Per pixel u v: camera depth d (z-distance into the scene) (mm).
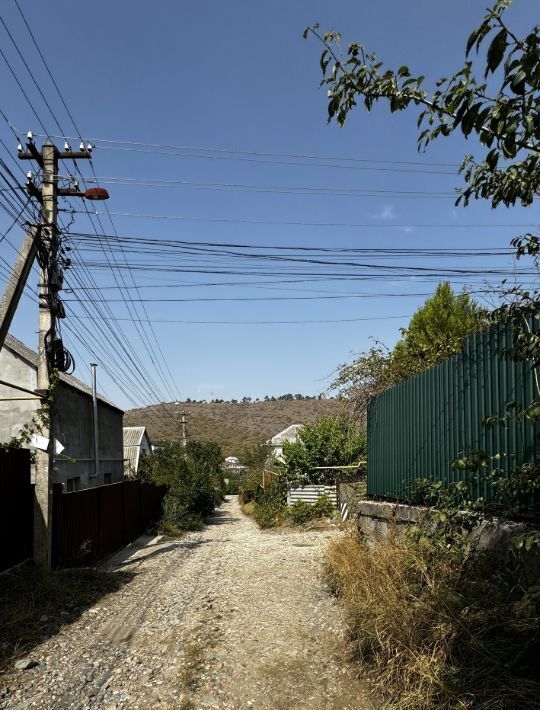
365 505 8820
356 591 5414
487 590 4445
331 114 3494
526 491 4406
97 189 10734
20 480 9188
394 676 4133
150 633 5910
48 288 9930
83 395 16641
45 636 5945
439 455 6805
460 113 2791
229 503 46844
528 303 4137
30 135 9914
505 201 3418
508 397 5262
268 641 5402
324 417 25094
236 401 104438
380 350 13258
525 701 3367
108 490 12938
